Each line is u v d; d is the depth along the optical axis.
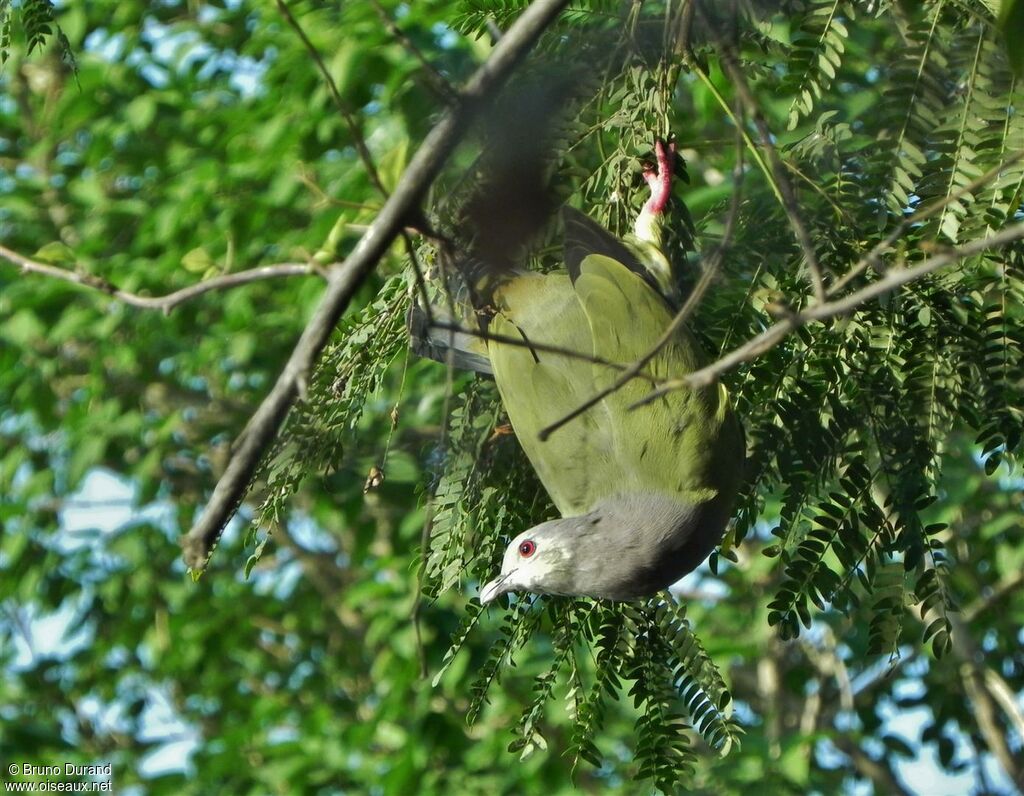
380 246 5.34
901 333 7.04
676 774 7.52
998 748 15.11
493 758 15.73
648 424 7.94
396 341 7.92
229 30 18.77
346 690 20.30
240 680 20.94
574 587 7.78
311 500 18.94
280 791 17.72
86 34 18.70
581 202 8.61
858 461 7.02
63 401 20.28
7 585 20.12
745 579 16.58
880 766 17.69
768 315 7.23
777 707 17.00
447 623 15.80
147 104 17.58
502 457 8.30
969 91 6.89
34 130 19.72
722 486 7.82
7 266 18.66
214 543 6.09
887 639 7.02
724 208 8.37
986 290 6.90
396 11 15.58
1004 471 15.34
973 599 16.78
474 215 7.05
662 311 8.17
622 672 7.71
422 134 8.06
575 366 8.13
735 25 7.27
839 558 6.96
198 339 18.22
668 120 8.02
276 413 5.22
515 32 5.43
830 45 7.23
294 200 16.75
